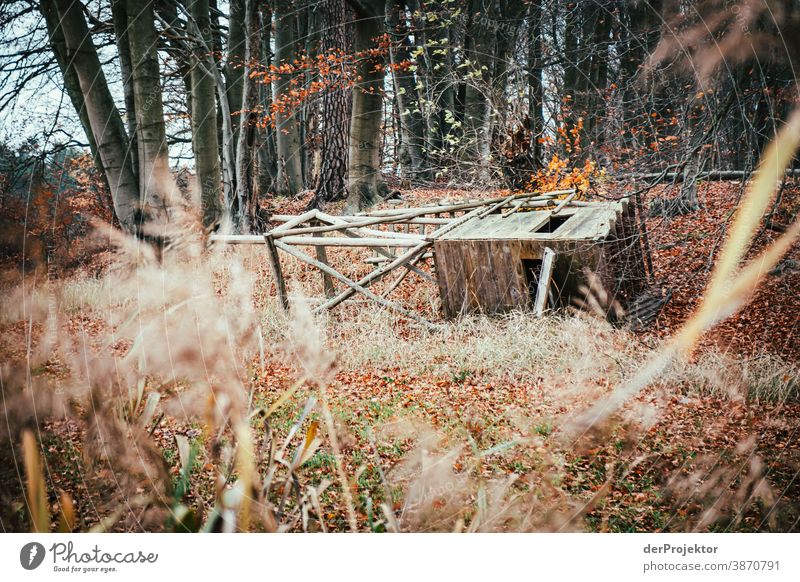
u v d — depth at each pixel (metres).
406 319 8.35
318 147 18.55
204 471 1.88
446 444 3.74
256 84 12.30
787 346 5.96
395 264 8.54
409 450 3.84
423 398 5.85
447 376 6.55
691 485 3.31
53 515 1.49
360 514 2.88
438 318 8.73
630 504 3.22
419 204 13.11
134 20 9.38
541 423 4.39
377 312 8.23
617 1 7.09
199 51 11.87
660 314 7.86
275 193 18.83
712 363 5.71
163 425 3.42
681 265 9.11
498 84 12.69
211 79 11.71
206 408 1.38
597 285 7.39
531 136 11.74
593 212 8.87
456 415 5.07
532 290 8.62
